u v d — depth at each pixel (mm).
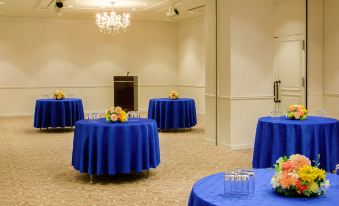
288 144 5078
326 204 2322
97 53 14133
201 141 8516
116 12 12398
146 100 14859
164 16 13359
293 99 8633
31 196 4809
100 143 5160
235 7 7488
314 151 5090
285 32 8562
